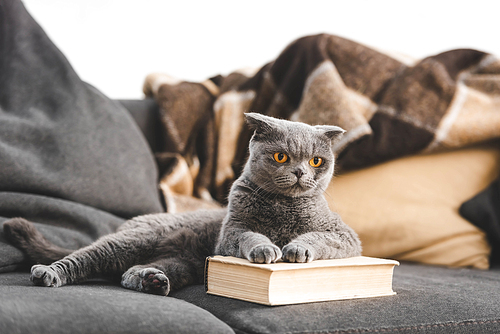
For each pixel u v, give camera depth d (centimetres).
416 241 171
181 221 136
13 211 146
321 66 204
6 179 150
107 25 265
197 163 223
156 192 194
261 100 221
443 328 88
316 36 222
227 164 218
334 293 96
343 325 82
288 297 91
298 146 116
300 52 221
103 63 266
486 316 94
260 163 118
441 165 188
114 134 183
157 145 229
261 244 97
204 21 275
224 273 99
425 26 262
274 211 117
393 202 181
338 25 272
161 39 274
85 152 170
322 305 91
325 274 95
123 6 268
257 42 278
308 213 118
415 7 263
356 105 202
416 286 116
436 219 173
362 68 212
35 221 148
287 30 276
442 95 192
